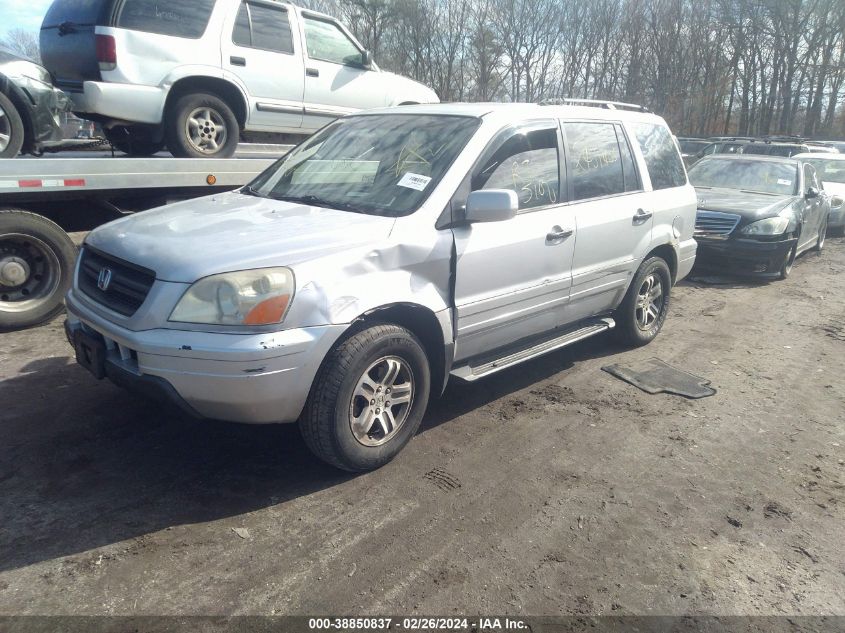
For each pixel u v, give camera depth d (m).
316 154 4.60
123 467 3.57
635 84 37.38
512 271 4.18
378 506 3.34
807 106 43.34
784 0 38.12
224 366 2.98
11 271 5.40
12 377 4.62
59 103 5.62
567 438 4.20
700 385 5.20
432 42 36.09
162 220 3.77
